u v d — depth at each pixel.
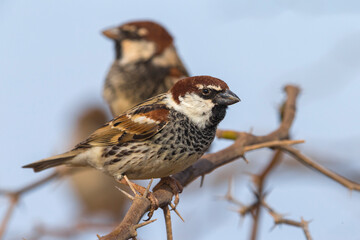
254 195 10.07
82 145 9.36
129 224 6.34
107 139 9.08
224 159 9.34
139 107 9.25
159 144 8.79
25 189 10.95
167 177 9.09
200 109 8.94
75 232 11.66
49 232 11.13
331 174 9.63
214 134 9.22
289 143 9.27
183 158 8.84
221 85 9.01
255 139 9.90
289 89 11.38
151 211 7.93
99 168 9.37
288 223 9.04
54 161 9.54
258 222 10.02
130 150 8.87
